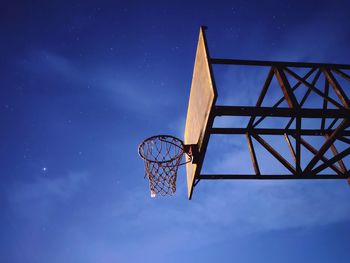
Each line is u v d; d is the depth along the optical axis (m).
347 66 4.70
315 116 3.99
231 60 4.57
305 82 4.38
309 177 4.78
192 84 4.87
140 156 5.29
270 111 3.93
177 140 4.86
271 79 4.61
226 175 4.84
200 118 4.30
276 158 4.82
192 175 5.02
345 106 4.11
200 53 4.14
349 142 5.57
